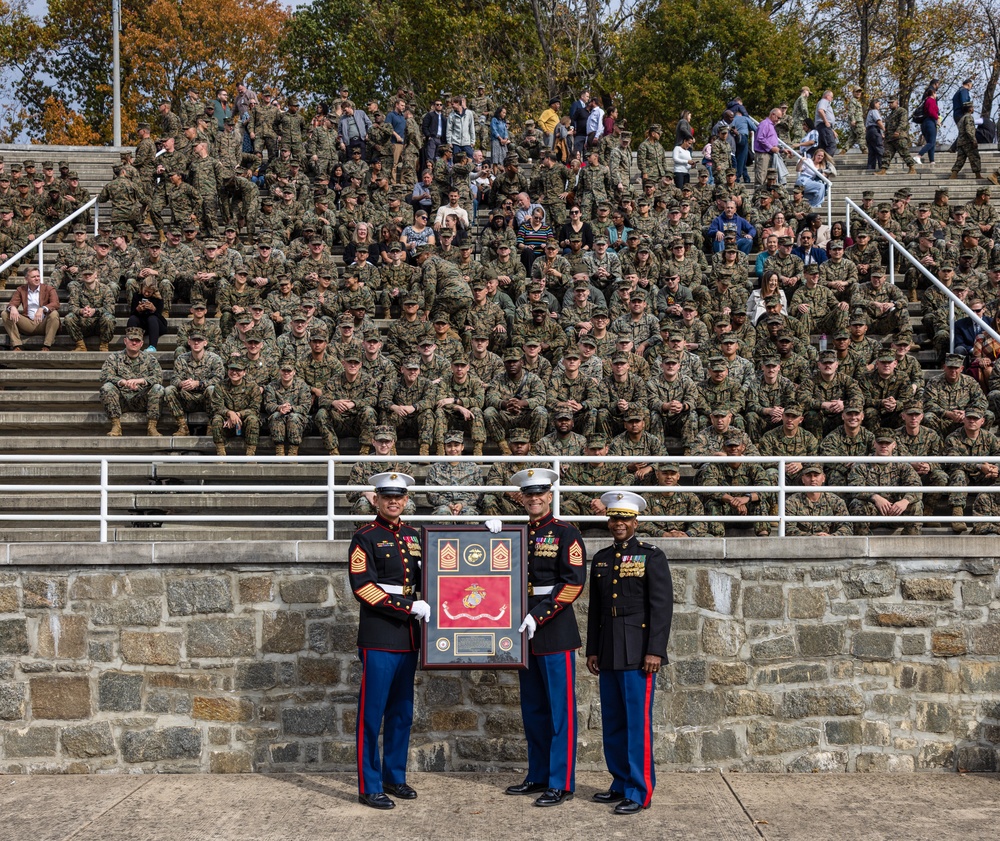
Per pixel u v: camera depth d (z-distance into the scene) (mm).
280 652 9164
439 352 13008
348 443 12383
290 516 9320
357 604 9172
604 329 13477
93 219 18531
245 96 23016
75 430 12844
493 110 24375
